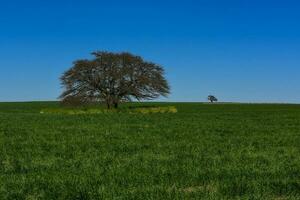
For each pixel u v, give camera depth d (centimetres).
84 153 2336
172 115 6531
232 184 1438
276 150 2452
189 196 1280
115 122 4884
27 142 2878
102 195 1312
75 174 1672
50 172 1731
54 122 4866
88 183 1484
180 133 3547
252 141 2945
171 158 2109
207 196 1280
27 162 2016
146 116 6209
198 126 4294
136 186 1440
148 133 3538
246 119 5550
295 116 6350
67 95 8856
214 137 3222
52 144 2772
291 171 1698
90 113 7331
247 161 1988
